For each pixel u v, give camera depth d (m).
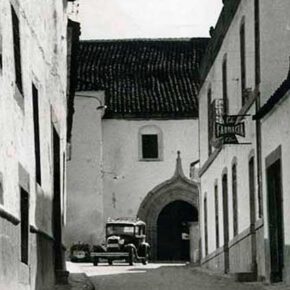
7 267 13.23
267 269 22.78
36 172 17.88
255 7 24.52
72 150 49.03
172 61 54.16
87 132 49.16
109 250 37.94
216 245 33.34
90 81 51.38
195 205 49.78
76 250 44.50
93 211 48.62
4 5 13.65
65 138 25.34
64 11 24.73
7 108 13.62
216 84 33.03
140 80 52.47
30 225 16.03
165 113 50.12
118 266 36.97
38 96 17.97
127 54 54.75
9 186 13.71
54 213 22.16
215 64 33.31
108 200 49.50
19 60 15.38
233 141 25.88
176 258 49.47
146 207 49.69
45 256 19.06
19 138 14.88
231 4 28.80
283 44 23.78
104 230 48.66
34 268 16.80
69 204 48.56
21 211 15.77
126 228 40.66
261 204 23.78
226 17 30.11
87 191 48.81
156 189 49.75
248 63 25.83
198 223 42.44
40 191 18.06
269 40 23.80
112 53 54.75
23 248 15.83
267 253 22.77
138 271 31.44
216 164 33.34
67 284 21.62
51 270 20.53
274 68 23.77
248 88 25.44
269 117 22.45
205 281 24.47
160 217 49.94
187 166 50.00
